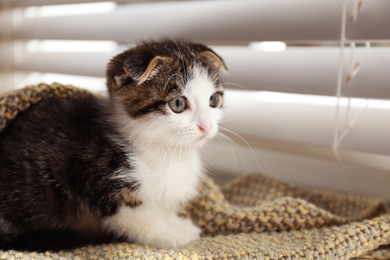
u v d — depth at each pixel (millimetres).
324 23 464
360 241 429
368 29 446
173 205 488
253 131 532
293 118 521
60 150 460
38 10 655
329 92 475
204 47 488
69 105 494
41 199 460
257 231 471
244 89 518
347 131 485
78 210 462
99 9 630
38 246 439
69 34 594
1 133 480
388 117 483
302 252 423
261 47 576
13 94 482
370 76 460
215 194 502
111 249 422
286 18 481
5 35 652
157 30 541
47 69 623
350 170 548
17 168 463
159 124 461
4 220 463
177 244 457
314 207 468
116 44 646
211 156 611
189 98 466
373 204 490
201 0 521
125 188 456
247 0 508
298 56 500
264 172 594
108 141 466
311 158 566
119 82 462
